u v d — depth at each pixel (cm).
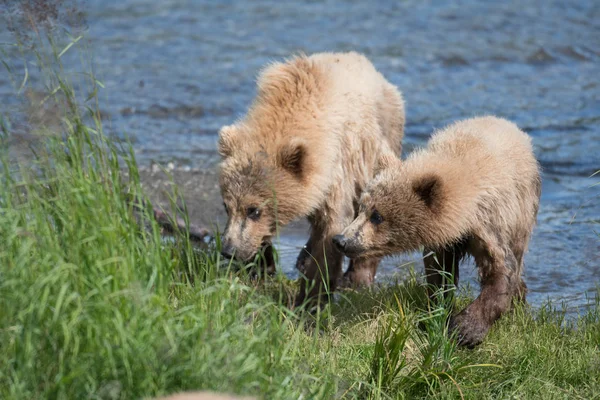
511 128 1327
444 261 1290
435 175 1191
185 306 991
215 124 2608
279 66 1455
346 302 1365
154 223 1035
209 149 2358
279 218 1373
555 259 1659
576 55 3447
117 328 838
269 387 905
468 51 3453
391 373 1068
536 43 3566
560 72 3250
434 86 3039
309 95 1407
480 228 1202
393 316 1212
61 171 998
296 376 959
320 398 959
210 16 4019
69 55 3200
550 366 1128
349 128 1428
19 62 2625
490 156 1227
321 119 1393
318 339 1166
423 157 1249
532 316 1297
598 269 1603
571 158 2330
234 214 1370
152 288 991
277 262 1195
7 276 884
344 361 1127
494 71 3234
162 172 2127
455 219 1193
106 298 866
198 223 1841
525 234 1280
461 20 3966
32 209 980
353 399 1009
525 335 1205
